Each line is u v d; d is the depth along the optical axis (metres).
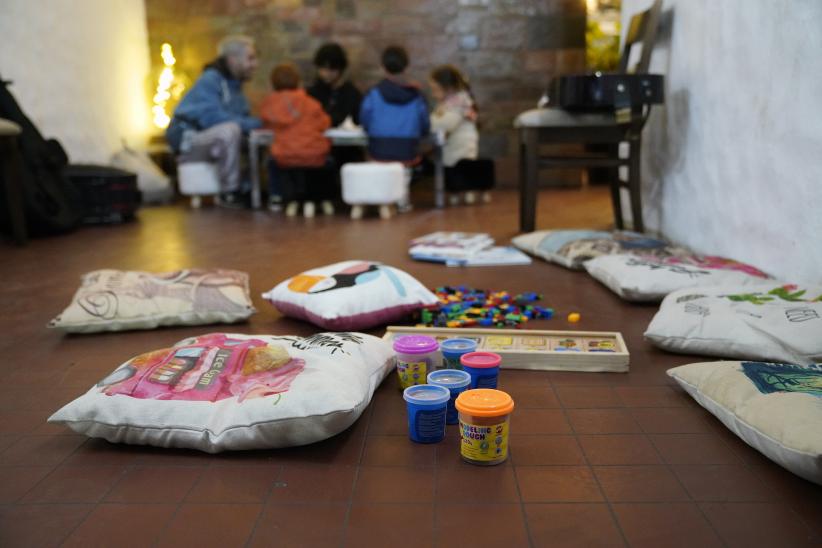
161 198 7.87
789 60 2.82
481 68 8.74
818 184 2.63
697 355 2.36
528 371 2.25
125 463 1.67
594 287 3.40
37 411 2.02
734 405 1.73
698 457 1.65
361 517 1.42
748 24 3.19
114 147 7.82
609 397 2.03
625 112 4.24
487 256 4.09
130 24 8.27
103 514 1.45
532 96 8.85
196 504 1.48
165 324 2.82
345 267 2.92
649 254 3.62
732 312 2.33
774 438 1.55
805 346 2.12
